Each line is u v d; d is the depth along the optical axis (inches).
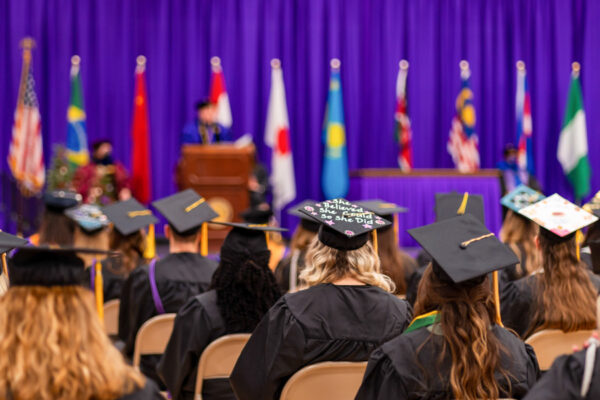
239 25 488.7
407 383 86.3
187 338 126.3
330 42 490.0
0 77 474.0
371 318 105.0
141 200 466.6
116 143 483.8
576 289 130.3
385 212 202.5
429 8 494.0
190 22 484.4
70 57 480.1
